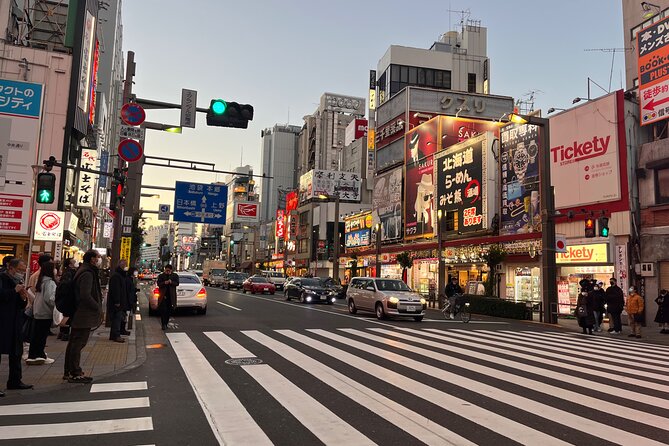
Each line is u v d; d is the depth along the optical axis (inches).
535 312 927.0
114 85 2491.4
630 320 613.9
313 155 3592.5
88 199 1214.9
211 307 834.2
